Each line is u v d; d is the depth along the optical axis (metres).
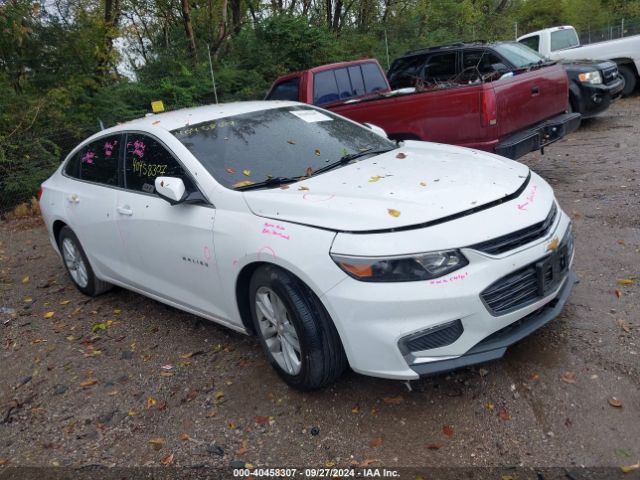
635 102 13.39
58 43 12.44
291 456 3.07
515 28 26.36
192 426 3.42
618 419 3.02
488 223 3.13
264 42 16.88
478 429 3.08
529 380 3.39
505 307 3.12
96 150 5.05
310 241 3.17
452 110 6.54
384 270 2.97
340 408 3.38
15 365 4.43
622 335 3.72
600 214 6.03
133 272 4.67
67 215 5.21
